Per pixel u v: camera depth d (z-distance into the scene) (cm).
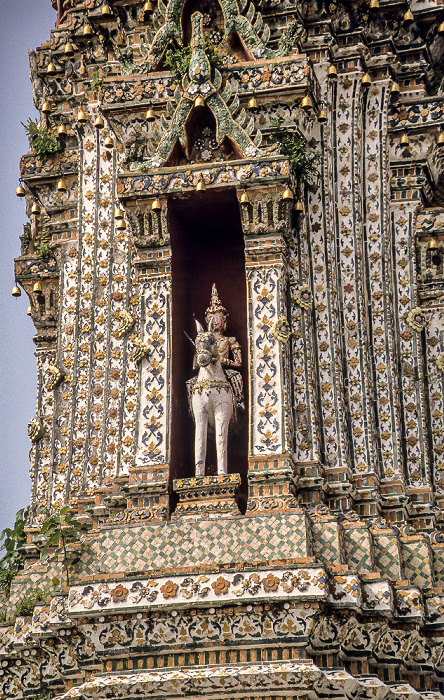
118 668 2473
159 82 2819
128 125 2842
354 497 2703
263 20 2917
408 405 2841
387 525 2645
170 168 2733
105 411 2831
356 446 2753
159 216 2741
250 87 2777
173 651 2455
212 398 2669
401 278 2927
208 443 2712
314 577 2403
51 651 2605
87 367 2914
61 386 2989
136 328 2853
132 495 2622
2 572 2853
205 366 2675
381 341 2850
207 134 2777
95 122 3022
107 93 2838
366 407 2777
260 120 2805
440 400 2886
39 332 3181
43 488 2973
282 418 2606
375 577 2505
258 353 2658
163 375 2695
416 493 2778
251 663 2423
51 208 3109
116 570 2525
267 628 2422
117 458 2739
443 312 2950
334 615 2461
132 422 2758
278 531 2486
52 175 3108
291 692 2383
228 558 2488
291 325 2753
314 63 2930
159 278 2755
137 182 2736
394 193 2981
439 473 2834
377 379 2830
